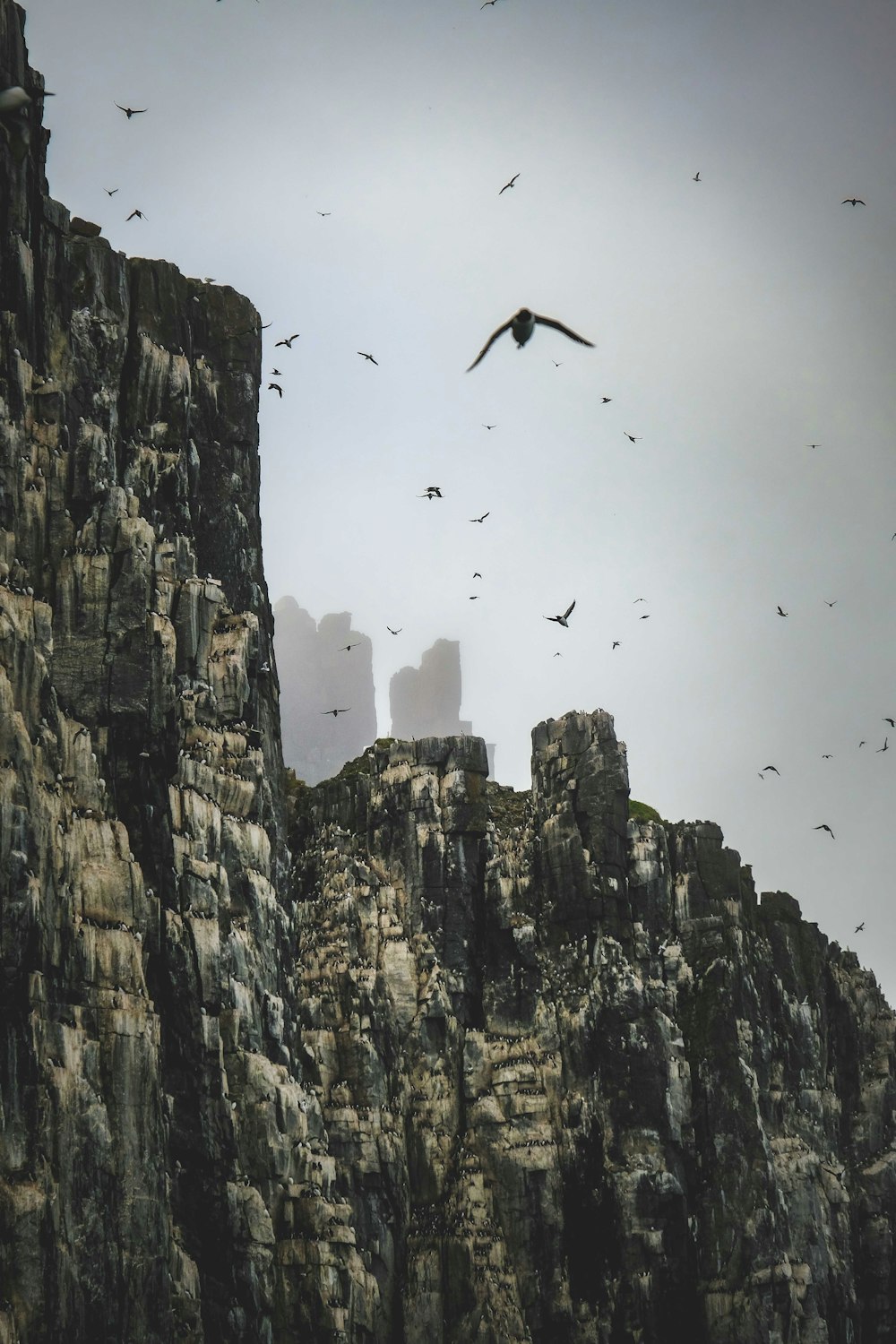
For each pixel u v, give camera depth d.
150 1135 105.75
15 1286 94.56
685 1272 155.50
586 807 172.00
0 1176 95.75
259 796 129.25
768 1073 172.38
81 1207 100.25
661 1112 159.25
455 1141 153.25
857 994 196.38
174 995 116.06
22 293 118.12
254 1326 113.94
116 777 116.38
